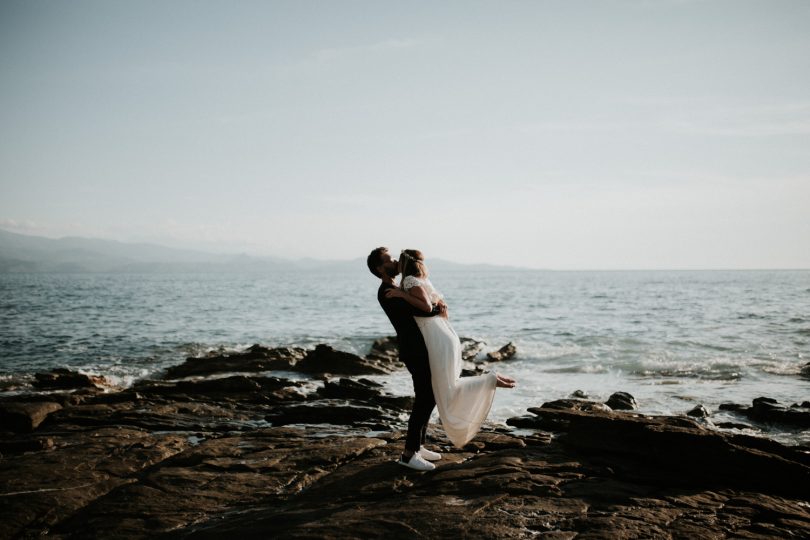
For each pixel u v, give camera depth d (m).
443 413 5.17
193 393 11.62
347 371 15.66
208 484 5.35
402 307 5.25
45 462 6.07
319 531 4.03
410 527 4.04
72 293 65.75
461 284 113.62
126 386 13.65
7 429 8.43
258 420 9.37
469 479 5.07
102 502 4.97
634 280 133.62
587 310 36.06
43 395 10.70
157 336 23.77
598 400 11.20
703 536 3.83
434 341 5.20
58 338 22.58
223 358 16.45
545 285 101.00
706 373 14.33
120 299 52.44
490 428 8.14
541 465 5.43
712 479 5.07
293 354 17.45
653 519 4.13
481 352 18.42
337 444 6.58
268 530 4.18
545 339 21.70
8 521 4.57
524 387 12.95
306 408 9.58
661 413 10.11
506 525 4.02
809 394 11.83
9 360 17.69
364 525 4.10
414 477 5.18
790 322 25.16
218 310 38.91
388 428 8.73
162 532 4.35
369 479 5.16
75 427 8.39
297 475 5.57
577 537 3.82
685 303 40.78
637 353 17.48
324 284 120.00
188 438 7.96
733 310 32.66
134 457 6.29
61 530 4.50
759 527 4.00
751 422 9.42
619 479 5.14
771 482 4.91
